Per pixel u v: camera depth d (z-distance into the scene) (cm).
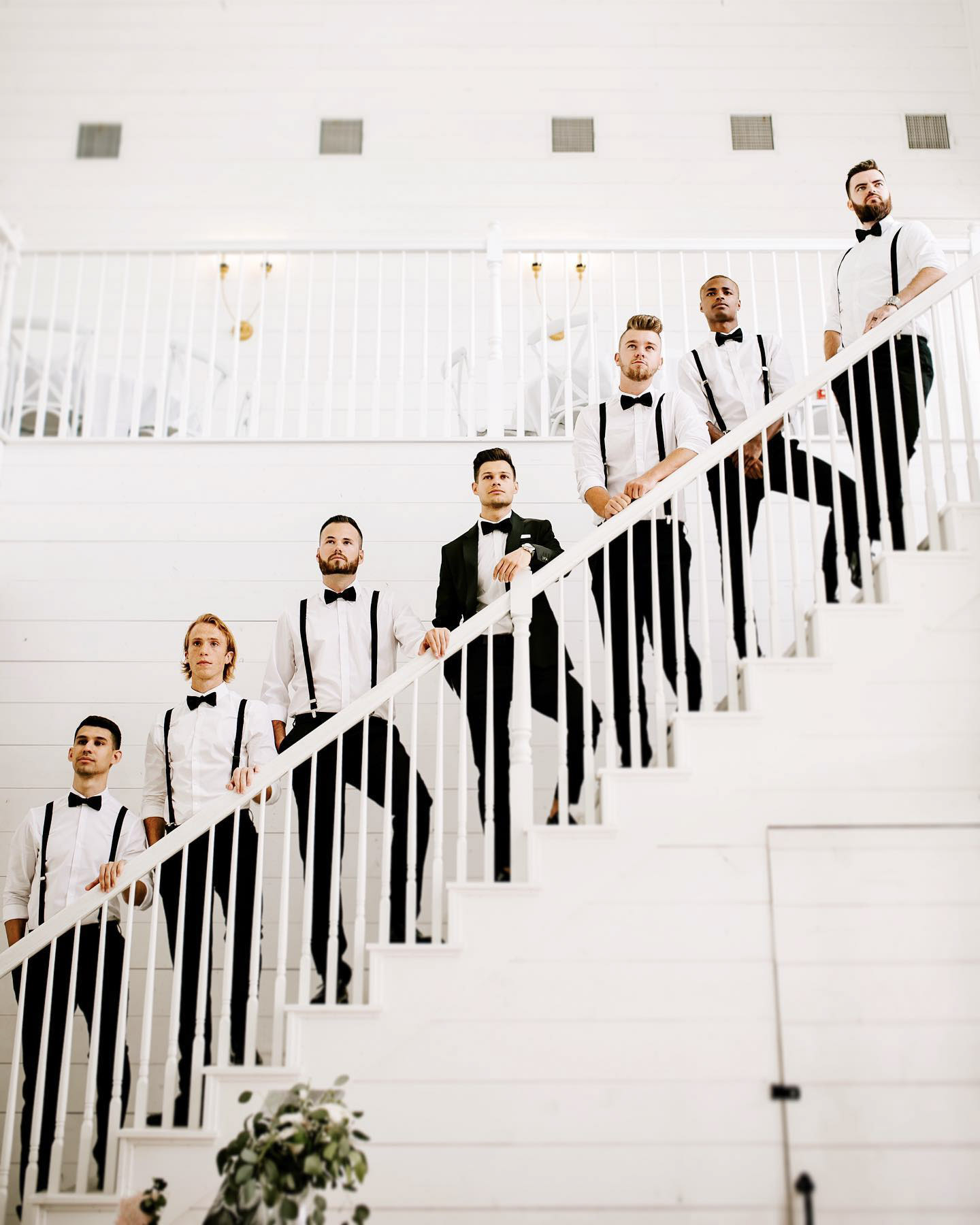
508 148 750
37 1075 340
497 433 540
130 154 756
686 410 404
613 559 395
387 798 341
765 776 339
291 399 711
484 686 389
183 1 778
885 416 403
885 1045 321
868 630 350
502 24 773
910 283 398
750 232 730
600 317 712
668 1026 323
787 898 330
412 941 331
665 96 757
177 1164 317
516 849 339
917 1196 310
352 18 776
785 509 507
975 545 358
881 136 745
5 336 556
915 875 333
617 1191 312
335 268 568
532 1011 324
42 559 523
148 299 574
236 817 346
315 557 520
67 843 394
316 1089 319
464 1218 310
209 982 330
